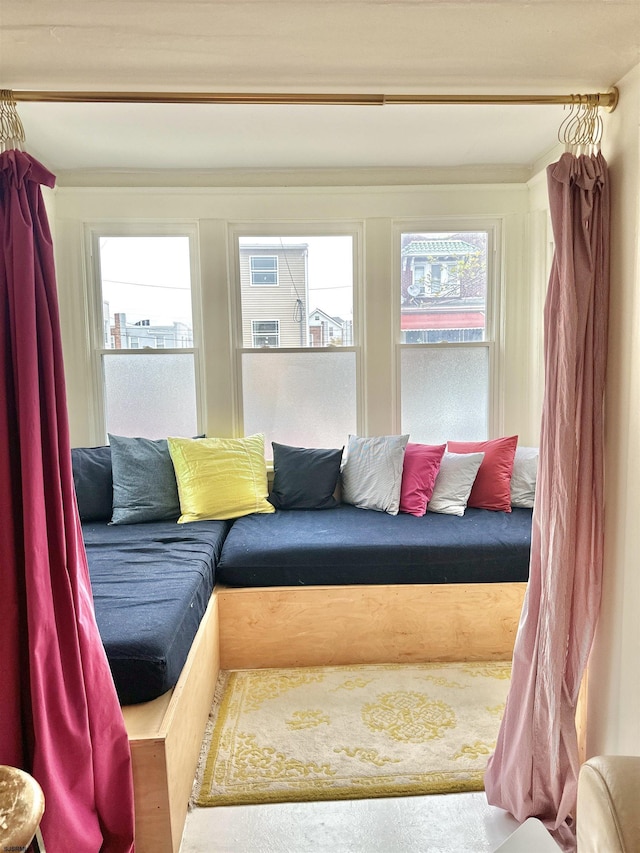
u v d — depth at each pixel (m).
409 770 1.80
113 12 1.08
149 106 2.38
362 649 2.44
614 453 1.44
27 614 1.26
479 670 2.38
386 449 3.05
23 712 1.27
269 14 1.10
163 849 1.44
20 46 1.19
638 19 1.14
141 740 1.41
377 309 3.27
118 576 2.10
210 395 3.28
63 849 1.21
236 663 2.43
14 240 1.25
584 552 1.47
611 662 1.46
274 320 3.35
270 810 1.66
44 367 1.29
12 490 1.27
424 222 3.29
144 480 2.92
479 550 2.43
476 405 3.41
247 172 3.19
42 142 2.75
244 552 2.45
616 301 1.42
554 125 2.63
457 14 1.11
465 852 1.51
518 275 3.26
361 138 2.76
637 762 0.97
